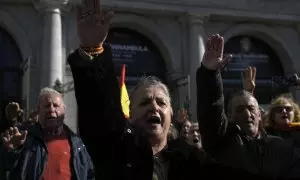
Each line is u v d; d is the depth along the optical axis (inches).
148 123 114.3
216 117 132.9
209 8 799.7
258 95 871.1
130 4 753.6
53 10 687.1
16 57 727.1
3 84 714.2
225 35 843.4
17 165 192.1
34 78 691.4
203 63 130.5
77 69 98.6
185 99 745.0
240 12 829.8
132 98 120.1
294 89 817.5
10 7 712.4
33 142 200.8
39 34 708.7
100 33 99.5
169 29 805.2
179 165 109.7
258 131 168.6
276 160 144.5
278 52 901.8
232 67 858.8
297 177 133.0
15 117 338.0
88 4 99.3
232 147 146.5
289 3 871.1
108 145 103.5
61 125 211.8
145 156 104.6
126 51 799.7
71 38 716.7
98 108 100.3
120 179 103.3
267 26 879.1
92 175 209.9
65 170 199.6
